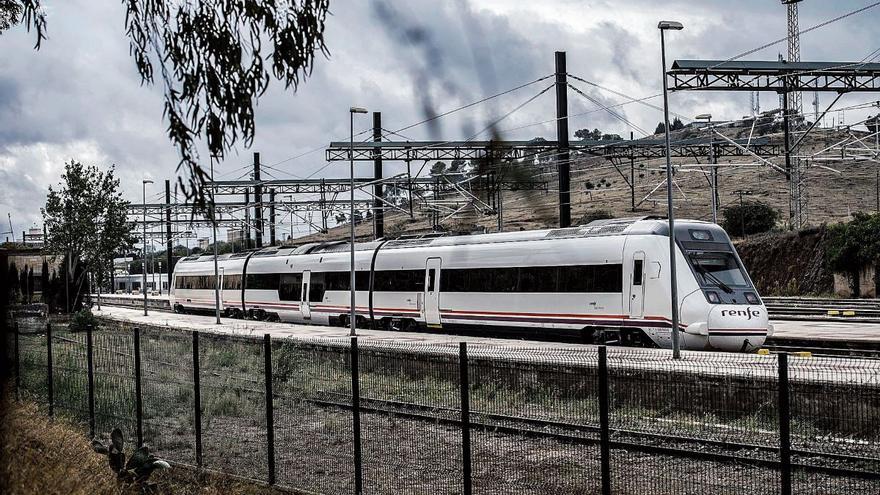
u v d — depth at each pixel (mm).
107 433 15906
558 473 12719
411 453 13523
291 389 15352
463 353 10906
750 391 13680
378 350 15594
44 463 12086
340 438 14117
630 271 27969
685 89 36406
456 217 58281
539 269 31469
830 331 31156
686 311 26312
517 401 14609
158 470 13375
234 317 56438
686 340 26391
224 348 16953
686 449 13523
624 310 28125
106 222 58469
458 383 14836
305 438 14078
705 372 14359
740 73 36344
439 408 14883
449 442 14117
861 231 50312
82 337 23688
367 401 14703
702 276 26703
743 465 12766
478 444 14227
